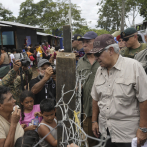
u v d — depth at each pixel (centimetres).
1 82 241
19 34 1516
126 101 164
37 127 197
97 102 206
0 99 158
